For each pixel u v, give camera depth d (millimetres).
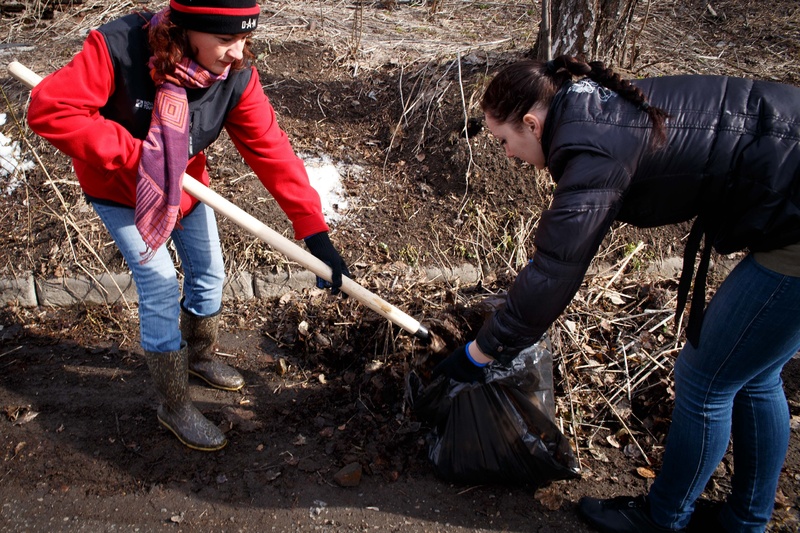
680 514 2232
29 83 2168
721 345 1923
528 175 3760
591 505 2406
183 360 2531
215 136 2246
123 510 2426
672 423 2143
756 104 1749
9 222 3629
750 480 2162
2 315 3338
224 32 1899
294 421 2812
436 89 4191
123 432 2729
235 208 2279
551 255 1771
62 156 3879
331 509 2451
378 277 3418
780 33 5293
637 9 5648
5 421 2762
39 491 2482
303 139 4082
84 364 3082
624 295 3336
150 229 2102
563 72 1848
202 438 2627
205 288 2723
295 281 3426
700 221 1899
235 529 2373
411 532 2373
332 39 4941
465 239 3611
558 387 2895
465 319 2736
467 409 2438
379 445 2693
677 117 1744
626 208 1855
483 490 2545
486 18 5613
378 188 3883
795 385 2986
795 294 1784
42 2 5102
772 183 1695
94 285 3393
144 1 5348
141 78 2014
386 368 2967
